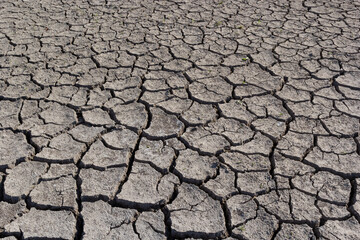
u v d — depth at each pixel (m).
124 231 1.96
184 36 4.12
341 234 1.89
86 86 3.25
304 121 2.73
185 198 2.14
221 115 2.85
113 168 2.35
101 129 2.71
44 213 2.06
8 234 1.94
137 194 2.17
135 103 3.01
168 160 2.41
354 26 4.20
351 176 2.24
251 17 4.57
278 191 2.15
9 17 4.76
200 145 2.54
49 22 4.58
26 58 3.72
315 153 2.42
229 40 4.00
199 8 4.91
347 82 3.17
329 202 2.07
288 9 4.77
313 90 3.09
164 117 2.83
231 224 1.98
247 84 3.22
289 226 1.95
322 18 4.46
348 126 2.65
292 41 3.92
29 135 2.66
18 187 2.21
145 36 4.14
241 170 2.32
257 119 2.78
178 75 3.39
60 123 2.77
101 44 3.99
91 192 2.18
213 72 3.42
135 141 2.59
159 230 1.96
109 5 5.10
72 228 1.97
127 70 3.49
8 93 3.14
